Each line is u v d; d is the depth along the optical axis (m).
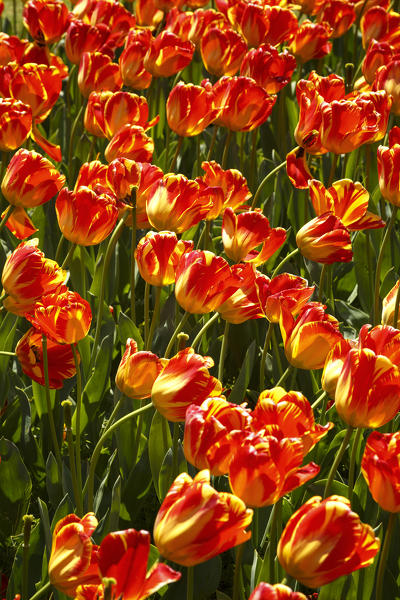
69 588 1.99
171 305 3.99
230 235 3.26
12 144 3.80
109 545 1.71
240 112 4.30
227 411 2.00
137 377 2.47
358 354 2.06
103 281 3.52
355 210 3.62
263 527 3.03
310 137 4.11
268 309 2.69
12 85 4.30
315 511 1.71
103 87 4.96
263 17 5.58
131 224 3.51
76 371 2.88
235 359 4.18
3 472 3.14
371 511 2.94
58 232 4.84
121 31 6.09
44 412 3.50
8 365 3.57
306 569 1.73
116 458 3.28
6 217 3.33
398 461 1.98
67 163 6.00
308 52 6.00
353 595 2.55
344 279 4.98
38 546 2.79
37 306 2.67
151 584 1.72
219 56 5.04
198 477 1.73
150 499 3.46
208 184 3.79
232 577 3.21
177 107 4.13
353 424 2.15
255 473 1.84
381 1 7.06
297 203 4.95
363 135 3.95
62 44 7.62
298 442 1.83
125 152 3.84
